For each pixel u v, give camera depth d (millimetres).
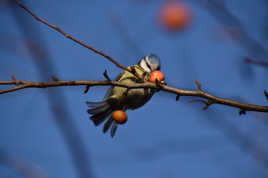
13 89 2654
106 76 2701
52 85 2660
